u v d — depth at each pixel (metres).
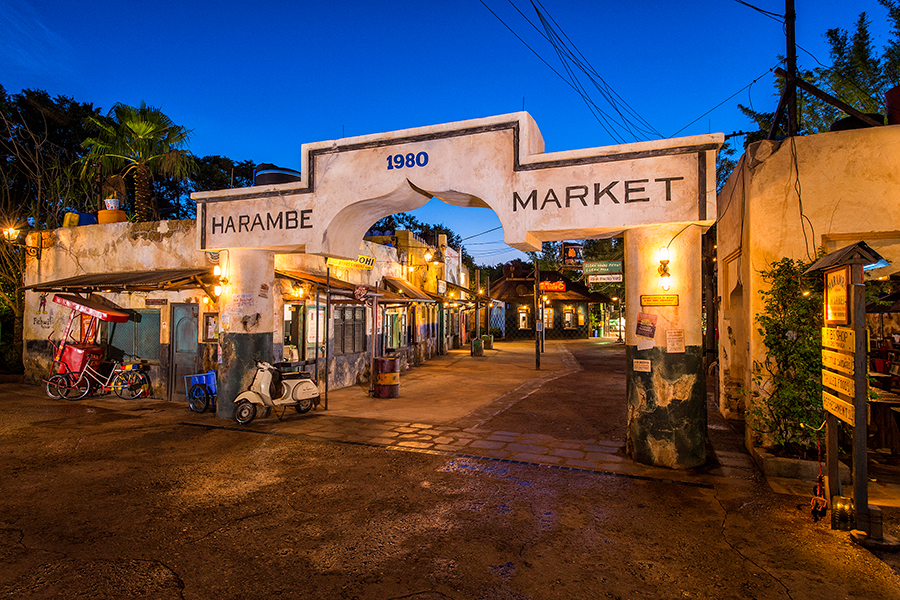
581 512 4.68
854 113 6.71
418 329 18.41
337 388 12.38
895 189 5.86
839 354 4.27
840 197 6.02
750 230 6.39
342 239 8.09
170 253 10.91
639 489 5.27
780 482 5.48
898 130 5.88
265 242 8.01
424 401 10.42
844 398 4.24
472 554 3.86
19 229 14.02
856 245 3.92
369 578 3.51
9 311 15.85
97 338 11.88
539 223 6.38
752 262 6.33
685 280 6.01
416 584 3.43
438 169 6.90
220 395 8.59
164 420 8.51
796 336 5.89
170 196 25.06
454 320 25.98
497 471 5.85
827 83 11.91
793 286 5.93
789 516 4.57
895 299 6.25
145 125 13.55
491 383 13.20
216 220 8.42
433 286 20.78
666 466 5.98
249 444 7.01
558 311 34.88
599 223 6.15
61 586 3.37
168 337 10.68
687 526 4.37
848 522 4.23
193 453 6.57
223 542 4.04
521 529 4.30
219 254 9.07
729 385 8.82
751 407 6.34
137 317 11.23
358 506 4.80
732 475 5.70
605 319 38.34
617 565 3.69
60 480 5.51
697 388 6.01
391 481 5.51
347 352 13.09
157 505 4.81
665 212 5.92
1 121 17.34
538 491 5.21
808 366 5.77
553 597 3.28
